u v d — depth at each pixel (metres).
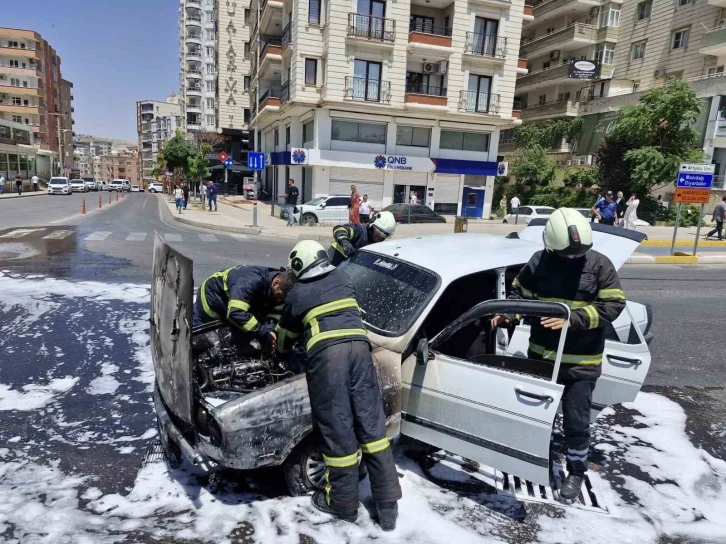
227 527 2.68
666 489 3.25
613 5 33.91
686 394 4.82
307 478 2.94
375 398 2.71
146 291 7.72
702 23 28.23
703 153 24.61
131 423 3.79
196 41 85.06
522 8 27.09
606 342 3.46
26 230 14.51
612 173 26.81
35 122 70.50
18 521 2.66
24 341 5.39
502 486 3.15
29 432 3.59
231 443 2.59
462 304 3.65
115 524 2.68
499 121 27.62
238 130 50.84
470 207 28.89
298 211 20.22
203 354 3.50
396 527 2.71
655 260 13.92
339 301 2.77
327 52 24.34
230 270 3.35
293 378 2.82
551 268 2.88
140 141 155.88
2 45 67.44
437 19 27.28
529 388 2.56
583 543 2.67
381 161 26.08
